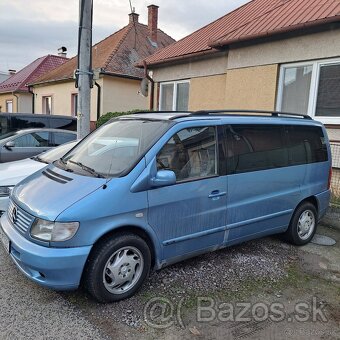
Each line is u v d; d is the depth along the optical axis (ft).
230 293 12.39
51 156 20.67
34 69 87.56
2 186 17.06
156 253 12.10
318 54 25.31
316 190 17.53
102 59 61.26
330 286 13.28
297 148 16.52
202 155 13.09
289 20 27.04
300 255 16.07
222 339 9.97
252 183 14.46
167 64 39.01
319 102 25.91
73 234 10.44
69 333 9.89
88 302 11.44
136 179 11.44
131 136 13.12
